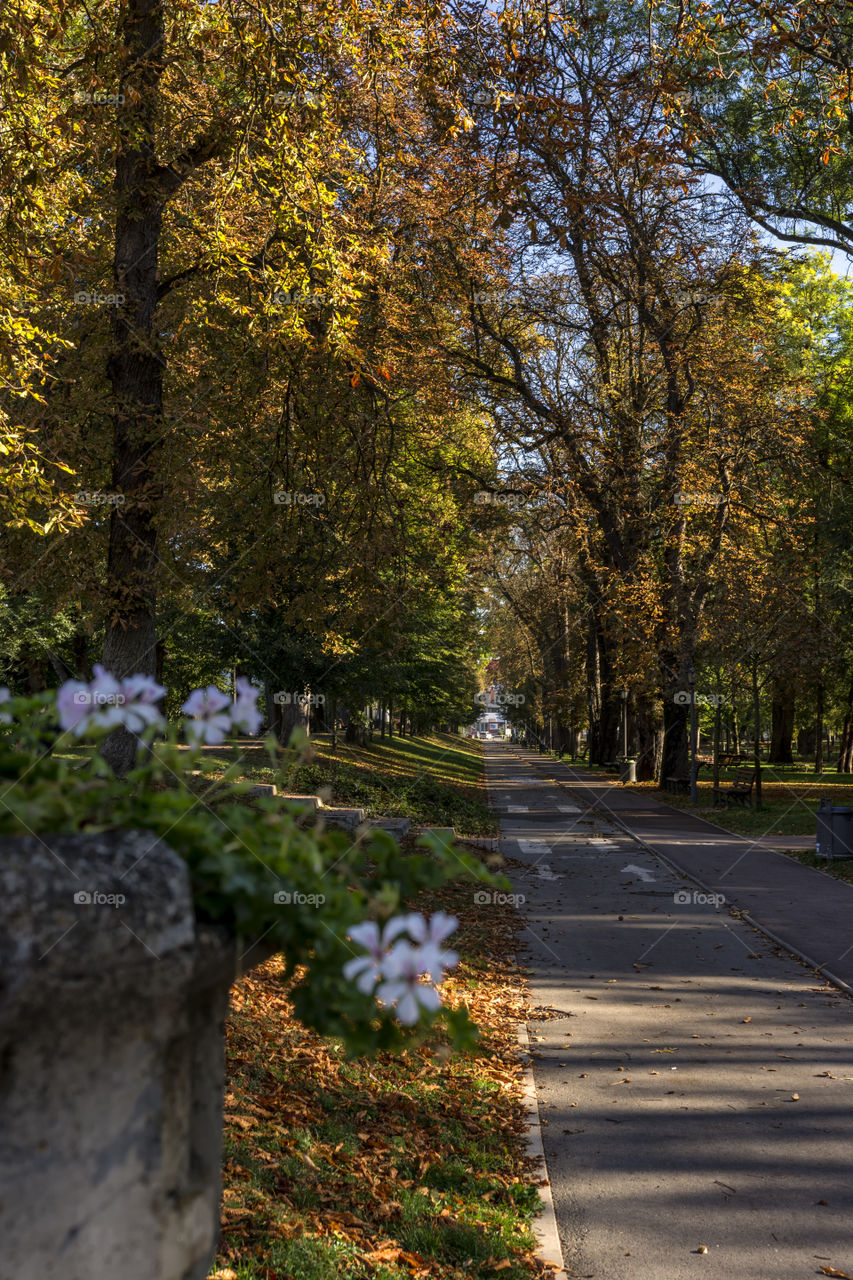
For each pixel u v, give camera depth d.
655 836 22.48
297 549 15.52
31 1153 1.68
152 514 13.78
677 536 30.59
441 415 23.25
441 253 20.72
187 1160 1.92
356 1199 5.23
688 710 36.56
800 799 32.47
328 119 13.07
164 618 22.23
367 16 12.23
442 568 19.17
